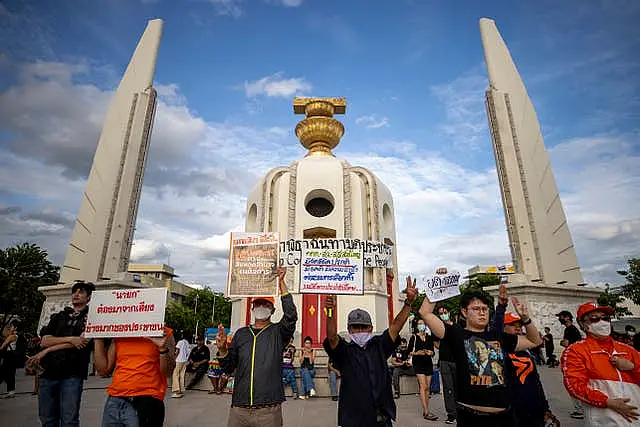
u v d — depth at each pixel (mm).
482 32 24734
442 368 8812
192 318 59625
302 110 25125
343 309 18188
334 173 20969
